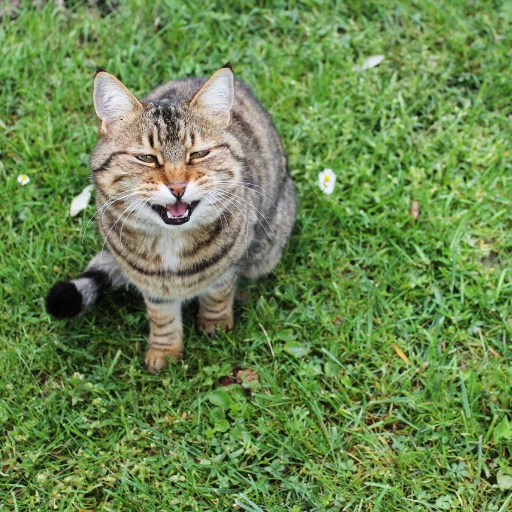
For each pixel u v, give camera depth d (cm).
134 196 91
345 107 122
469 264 108
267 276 111
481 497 94
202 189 92
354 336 105
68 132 118
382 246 111
